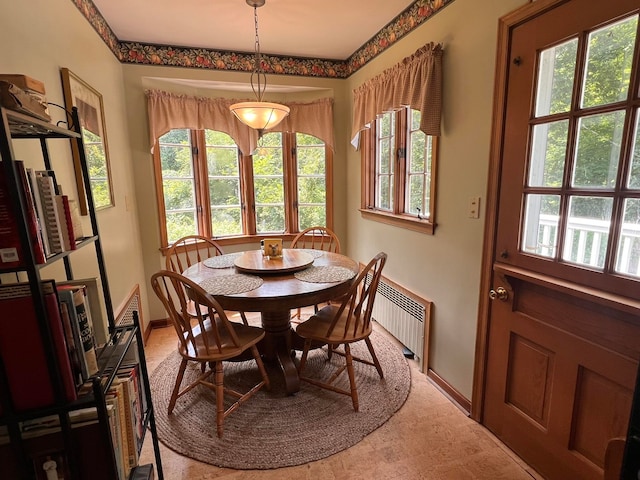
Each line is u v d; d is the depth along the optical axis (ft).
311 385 7.43
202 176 11.32
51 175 3.79
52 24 5.27
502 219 5.56
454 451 5.68
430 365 7.71
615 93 3.90
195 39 9.30
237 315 11.05
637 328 3.87
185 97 10.33
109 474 3.34
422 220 7.84
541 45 4.67
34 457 3.16
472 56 5.97
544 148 4.81
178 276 5.57
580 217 4.38
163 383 7.56
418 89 7.02
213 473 5.31
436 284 7.39
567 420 4.73
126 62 9.42
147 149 10.03
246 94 11.42
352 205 11.83
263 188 12.35
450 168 6.74
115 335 4.29
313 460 5.50
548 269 4.79
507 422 5.74
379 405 6.76
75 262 5.51
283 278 6.92
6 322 2.80
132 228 9.48
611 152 3.99
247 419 6.40
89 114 6.61
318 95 11.62
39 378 2.95
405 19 7.81
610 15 3.81
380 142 10.24
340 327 7.15
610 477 2.96
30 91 3.21
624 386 4.02
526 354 5.32
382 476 5.21
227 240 11.90
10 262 2.73
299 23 8.40
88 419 3.26
